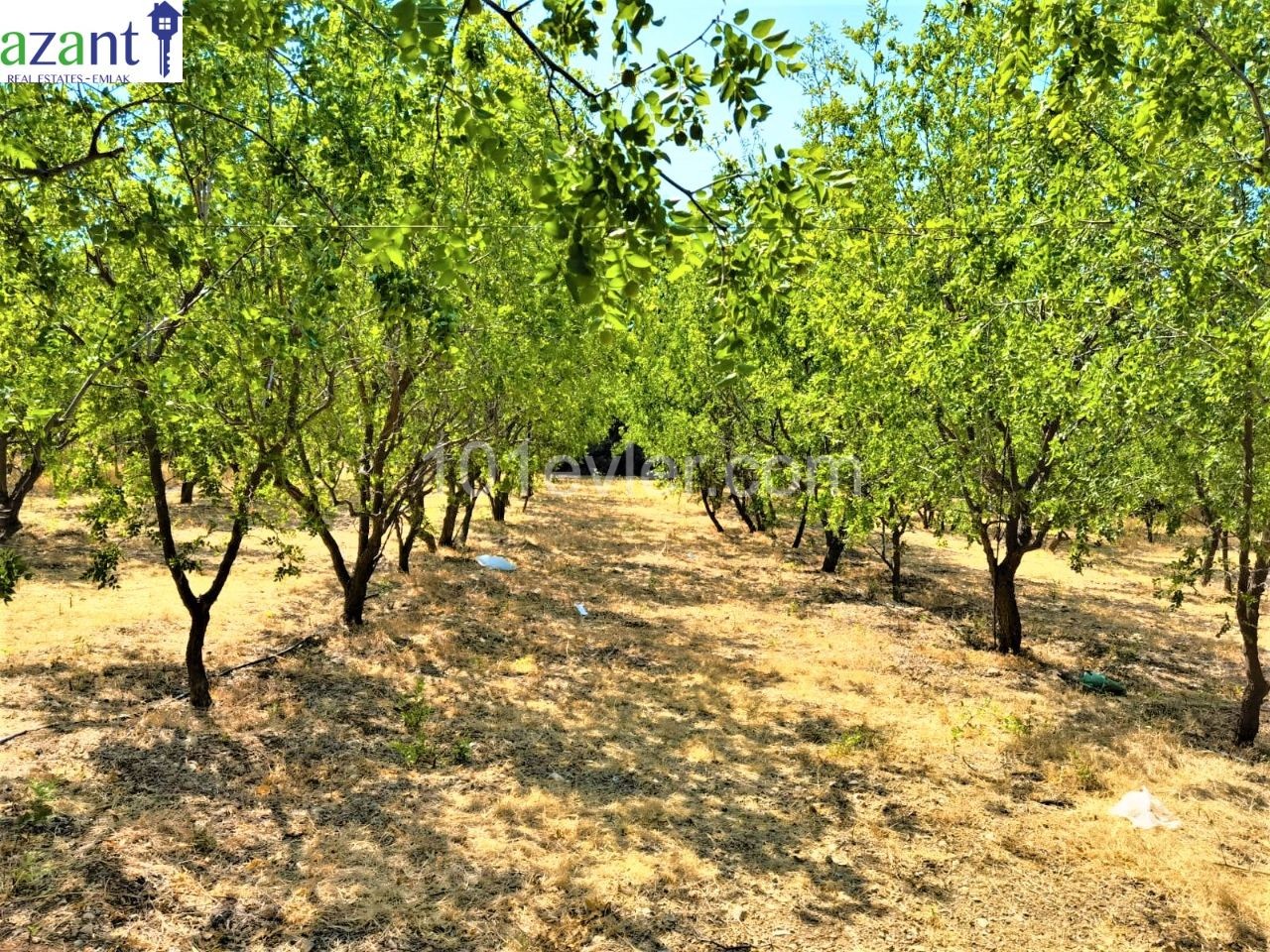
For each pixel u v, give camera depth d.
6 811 6.36
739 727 9.20
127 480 8.38
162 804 6.73
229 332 6.48
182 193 7.57
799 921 5.63
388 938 5.29
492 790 7.40
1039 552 22.11
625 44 2.41
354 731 8.55
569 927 5.48
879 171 11.72
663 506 29.92
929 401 11.02
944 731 9.20
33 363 6.39
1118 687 10.86
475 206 8.69
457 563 17.39
